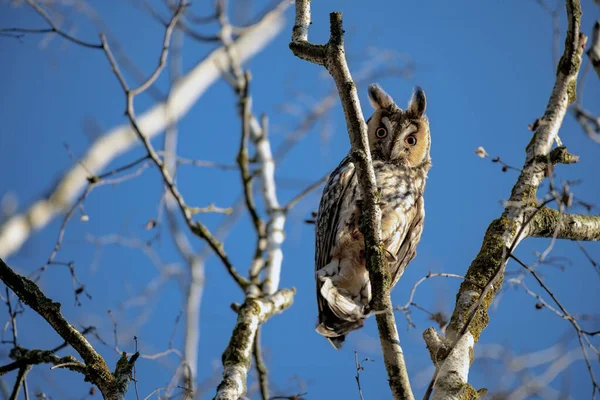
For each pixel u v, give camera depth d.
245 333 9.98
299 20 8.55
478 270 8.05
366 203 7.65
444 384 7.18
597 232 8.70
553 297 7.39
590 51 8.66
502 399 9.27
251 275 12.44
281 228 13.19
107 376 7.76
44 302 8.03
